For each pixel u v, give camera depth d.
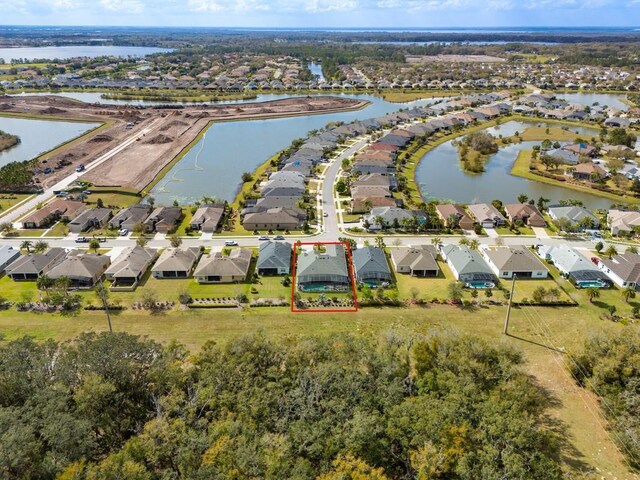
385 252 97.81
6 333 70.19
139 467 38.91
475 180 147.50
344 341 56.59
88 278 83.94
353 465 40.31
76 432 40.47
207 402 47.03
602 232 106.50
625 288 83.00
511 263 87.94
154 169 153.75
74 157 164.38
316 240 103.19
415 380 51.84
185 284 85.25
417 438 42.72
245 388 48.06
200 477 38.22
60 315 75.12
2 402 45.16
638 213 109.19
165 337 69.44
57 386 44.84
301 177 140.00
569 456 48.75
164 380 49.97
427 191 137.75
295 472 39.59
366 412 45.12
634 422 49.78
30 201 125.56
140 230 104.19
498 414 44.50
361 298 80.12
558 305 78.00
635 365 54.47
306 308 77.50
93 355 48.84
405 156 167.12
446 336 57.19
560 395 57.56
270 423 45.56
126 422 46.47
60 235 105.12
